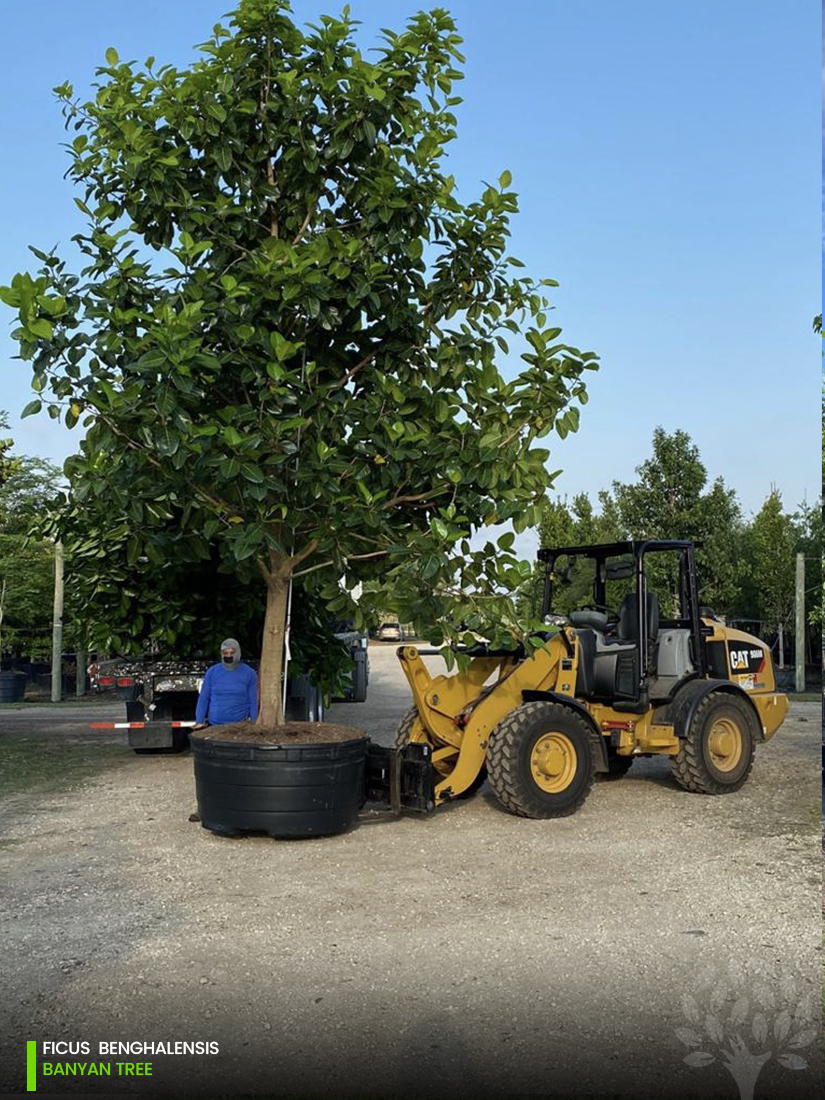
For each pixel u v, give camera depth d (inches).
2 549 1064.8
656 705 387.2
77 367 258.7
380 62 301.3
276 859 286.8
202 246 266.1
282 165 312.7
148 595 452.1
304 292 278.1
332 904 243.3
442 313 321.4
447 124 314.5
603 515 953.5
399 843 305.6
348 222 317.7
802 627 1018.1
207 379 279.4
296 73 297.0
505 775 333.4
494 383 314.0
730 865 276.7
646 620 392.8
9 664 1229.7
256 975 197.9
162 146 301.9
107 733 613.9
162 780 419.5
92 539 440.5
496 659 365.4
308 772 301.4
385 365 323.6
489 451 296.5
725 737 381.7
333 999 186.1
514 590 296.5
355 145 302.5
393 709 742.5
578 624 409.7
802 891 251.0
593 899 245.8
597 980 194.2
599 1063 161.6
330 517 291.3
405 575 279.9
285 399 273.9
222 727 329.4
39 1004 185.3
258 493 265.0
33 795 388.8
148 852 296.2
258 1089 153.8
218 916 234.8
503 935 219.9
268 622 330.6
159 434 260.2
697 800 372.2
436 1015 179.0
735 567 858.1
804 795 380.5
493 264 319.6
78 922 231.6
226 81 291.9
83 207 288.5
